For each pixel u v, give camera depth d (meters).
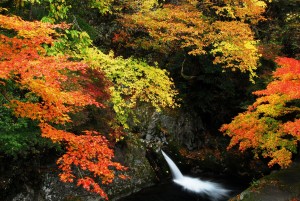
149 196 9.88
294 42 16.02
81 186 8.45
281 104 8.23
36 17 7.89
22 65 3.86
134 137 11.41
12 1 7.34
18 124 6.23
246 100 14.82
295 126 6.55
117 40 10.53
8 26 4.40
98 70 7.26
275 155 7.48
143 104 12.59
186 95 14.66
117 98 7.36
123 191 9.53
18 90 6.44
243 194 8.02
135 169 10.37
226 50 9.62
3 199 6.93
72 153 4.57
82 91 6.55
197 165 12.98
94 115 8.85
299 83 6.85
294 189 8.08
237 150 14.10
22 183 7.37
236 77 14.72
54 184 8.00
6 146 6.27
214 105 15.27
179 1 12.38
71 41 7.46
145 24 9.22
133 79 7.47
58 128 7.10
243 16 11.40
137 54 12.44
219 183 12.05
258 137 7.91
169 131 12.86
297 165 10.03
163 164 11.62
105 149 4.78
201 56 13.52
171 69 14.12
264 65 14.42
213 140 14.73
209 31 10.13
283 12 17.89
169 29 9.49
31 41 4.50
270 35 17.17
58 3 7.16
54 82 4.31
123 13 10.66
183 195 10.39
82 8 9.85
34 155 7.66
